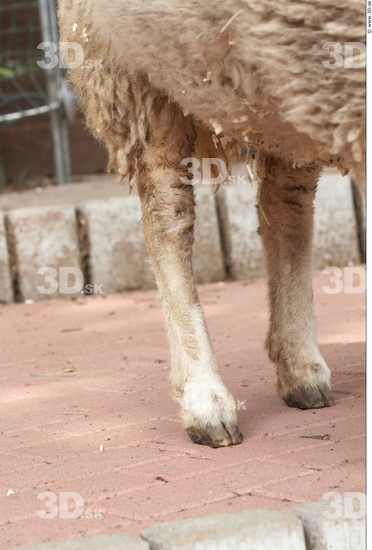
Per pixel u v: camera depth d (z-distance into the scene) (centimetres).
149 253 355
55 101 959
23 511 270
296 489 267
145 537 235
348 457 294
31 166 1167
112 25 316
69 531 252
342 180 768
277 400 379
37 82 1125
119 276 736
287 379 366
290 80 264
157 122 341
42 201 840
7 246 717
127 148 352
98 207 732
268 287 377
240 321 568
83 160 1162
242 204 751
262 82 275
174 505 264
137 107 341
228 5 269
